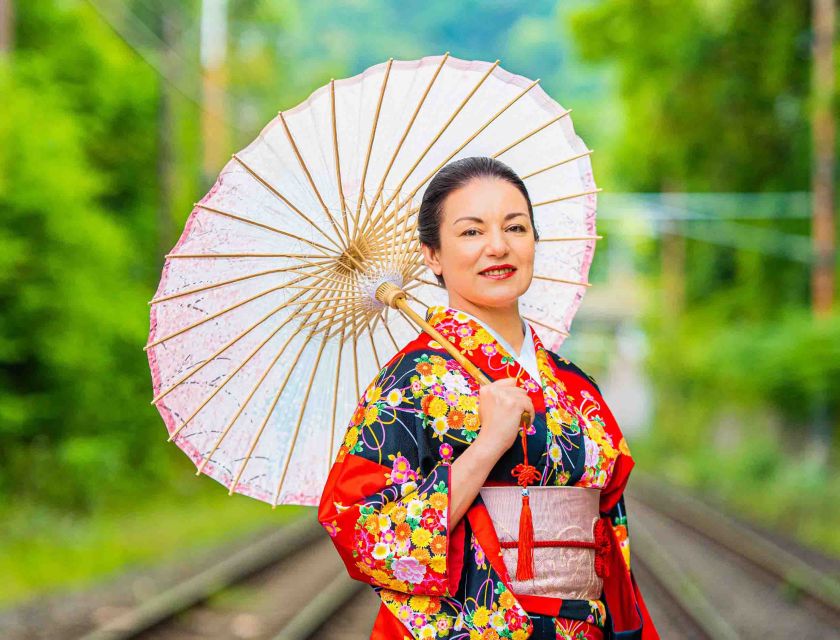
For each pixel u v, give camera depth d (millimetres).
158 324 2482
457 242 2371
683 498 18609
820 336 18906
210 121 21578
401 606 2197
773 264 27406
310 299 2562
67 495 13391
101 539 11547
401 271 2582
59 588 9062
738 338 25062
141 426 16562
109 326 15078
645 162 32688
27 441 14406
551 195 2768
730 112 26281
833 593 8945
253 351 2555
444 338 2350
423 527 2133
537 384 2326
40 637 7203
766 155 26969
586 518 2297
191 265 2494
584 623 2254
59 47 18688
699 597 8984
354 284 2576
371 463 2242
